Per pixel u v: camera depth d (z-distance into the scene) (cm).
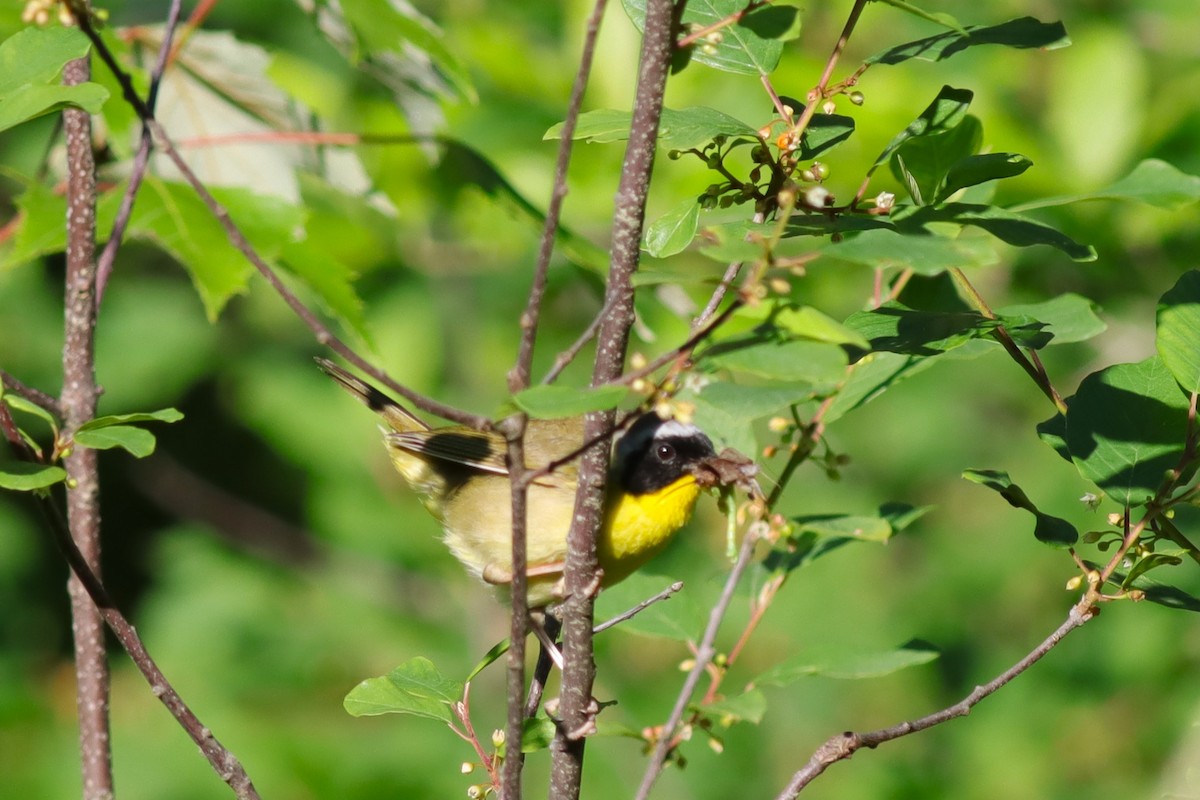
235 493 1745
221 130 948
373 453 1578
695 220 506
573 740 527
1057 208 1133
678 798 1395
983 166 511
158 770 1378
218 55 930
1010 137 1138
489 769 533
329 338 430
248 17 1494
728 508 545
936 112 515
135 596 1736
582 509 514
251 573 1614
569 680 528
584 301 1475
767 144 500
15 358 1614
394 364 1395
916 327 545
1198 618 1487
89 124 686
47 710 1523
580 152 1218
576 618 522
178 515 1711
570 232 993
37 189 832
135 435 498
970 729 1500
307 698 1495
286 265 835
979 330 532
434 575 1578
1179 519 722
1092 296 1234
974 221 474
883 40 1258
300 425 1570
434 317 1421
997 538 1587
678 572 1470
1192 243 1193
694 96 1152
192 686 1487
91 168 686
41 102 475
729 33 522
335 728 1455
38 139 1538
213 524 1705
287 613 1570
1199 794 671
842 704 1531
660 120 484
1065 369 1574
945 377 1652
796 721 1516
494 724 1453
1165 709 1449
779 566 594
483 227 1305
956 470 1606
